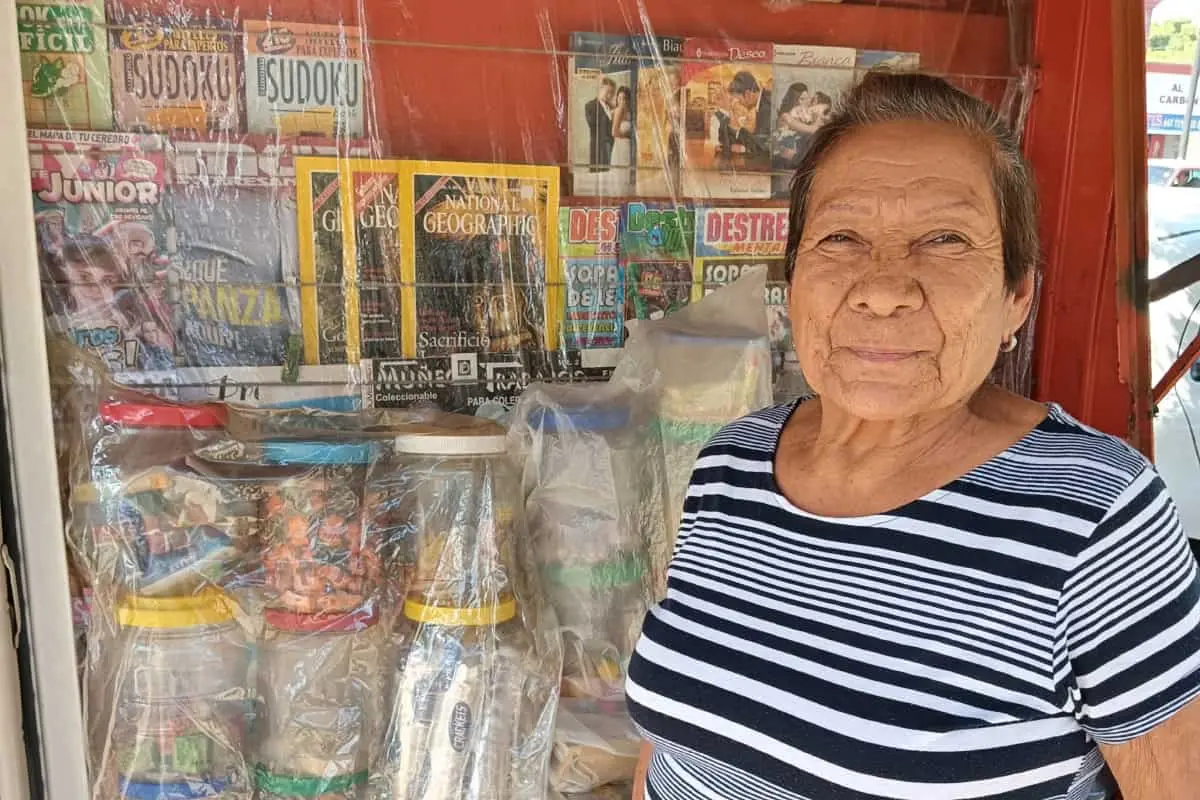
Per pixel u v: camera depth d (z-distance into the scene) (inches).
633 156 40.1
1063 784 23.1
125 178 33.5
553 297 39.7
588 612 34.6
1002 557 23.2
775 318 42.9
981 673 22.8
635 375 37.5
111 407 29.5
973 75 43.9
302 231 36.0
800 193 28.0
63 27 32.2
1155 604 21.9
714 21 40.5
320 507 30.2
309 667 30.0
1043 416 27.1
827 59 41.8
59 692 28.9
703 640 27.3
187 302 34.8
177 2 33.5
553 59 38.5
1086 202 44.3
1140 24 38.6
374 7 35.9
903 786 22.9
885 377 24.4
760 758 25.1
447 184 37.6
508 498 33.0
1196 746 22.1
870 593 24.8
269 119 35.1
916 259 24.2
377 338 37.4
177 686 28.9
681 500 37.0
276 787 29.7
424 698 30.6
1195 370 50.7
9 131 27.4
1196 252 48.8
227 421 31.4
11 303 27.7
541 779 32.3
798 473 28.7
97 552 29.6
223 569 29.8
